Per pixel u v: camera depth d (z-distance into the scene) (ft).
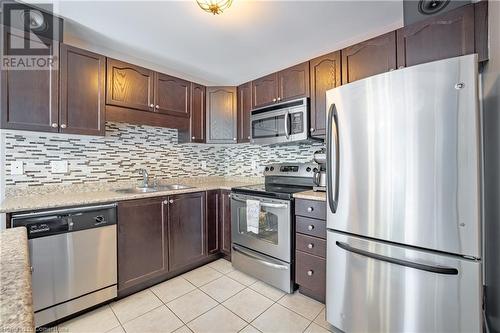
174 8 5.56
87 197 6.18
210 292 6.80
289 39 7.09
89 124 6.47
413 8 5.57
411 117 4.01
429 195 3.87
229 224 8.77
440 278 3.81
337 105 5.01
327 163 5.26
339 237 5.02
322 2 5.44
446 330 3.76
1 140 5.98
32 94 5.59
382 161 4.33
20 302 1.54
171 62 8.70
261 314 5.81
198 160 10.60
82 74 6.35
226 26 6.38
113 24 6.21
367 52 6.25
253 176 10.65
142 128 8.75
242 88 9.63
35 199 5.81
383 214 4.32
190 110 9.10
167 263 7.41
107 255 6.09
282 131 8.03
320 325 5.42
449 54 5.06
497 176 4.37
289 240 6.66
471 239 3.57
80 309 5.65
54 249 5.30
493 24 4.48
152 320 5.58
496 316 4.39
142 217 6.82
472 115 3.53
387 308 4.31
